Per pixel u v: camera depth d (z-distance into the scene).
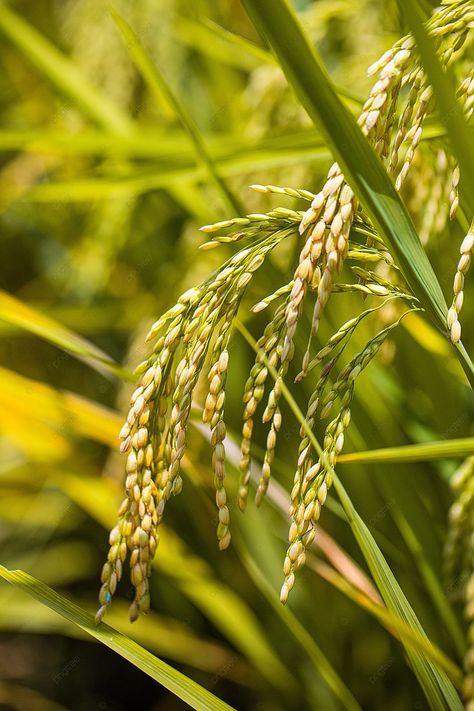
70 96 1.22
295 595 1.10
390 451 0.76
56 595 0.77
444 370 0.96
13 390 0.96
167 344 0.73
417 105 0.75
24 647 1.55
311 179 0.97
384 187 0.71
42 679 1.46
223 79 1.44
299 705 1.10
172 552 1.08
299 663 1.11
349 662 1.09
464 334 0.94
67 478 1.10
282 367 0.72
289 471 0.97
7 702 1.38
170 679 0.76
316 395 0.74
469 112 0.72
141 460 0.73
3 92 1.84
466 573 0.85
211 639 1.27
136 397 0.73
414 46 0.72
